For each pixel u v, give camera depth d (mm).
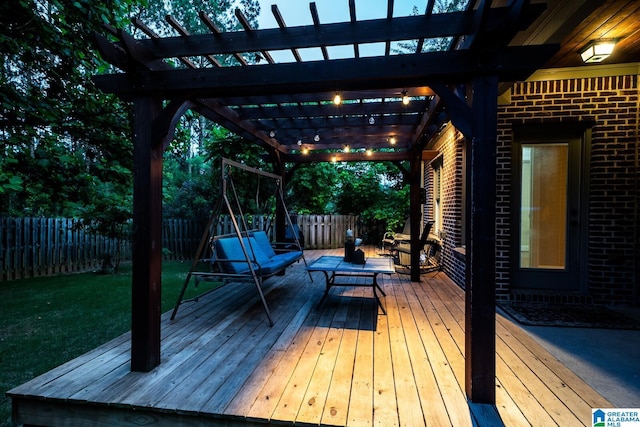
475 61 1992
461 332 3045
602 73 3887
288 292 4684
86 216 6637
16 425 2023
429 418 1760
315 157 6195
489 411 1819
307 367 2340
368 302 4113
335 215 10672
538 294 4039
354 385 2090
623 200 3881
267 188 9227
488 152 1987
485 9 1767
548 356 2553
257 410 1819
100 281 6355
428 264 6832
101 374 2236
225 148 6449
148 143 2346
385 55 2137
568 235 4137
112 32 2129
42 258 6996
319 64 2191
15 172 4250
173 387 2066
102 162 5062
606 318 3422
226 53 2266
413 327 3189
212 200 9703
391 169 12281
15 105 3732
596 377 2236
